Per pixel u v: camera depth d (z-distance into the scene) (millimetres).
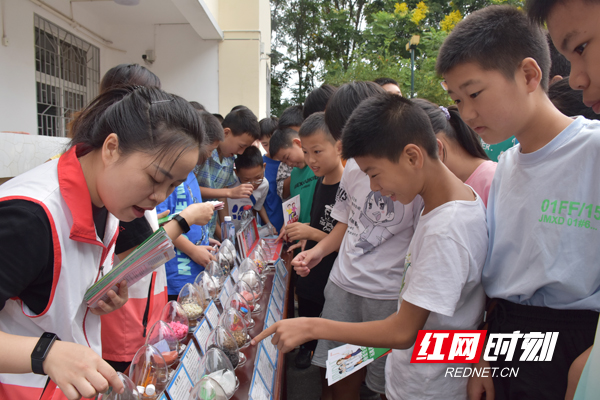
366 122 1166
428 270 1145
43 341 866
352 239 1879
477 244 1186
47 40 4508
